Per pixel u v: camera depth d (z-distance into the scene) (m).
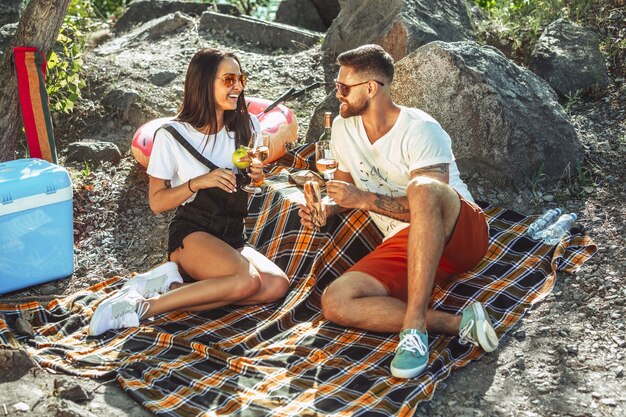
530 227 5.13
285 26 7.84
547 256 4.94
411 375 3.81
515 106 5.62
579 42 6.66
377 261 4.36
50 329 4.43
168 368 3.95
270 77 7.06
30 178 4.82
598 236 5.13
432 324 4.14
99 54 7.76
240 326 4.43
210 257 4.48
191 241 4.54
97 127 6.62
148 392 3.78
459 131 5.66
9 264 4.84
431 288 3.95
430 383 3.80
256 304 4.64
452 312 4.48
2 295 4.91
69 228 5.04
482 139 5.59
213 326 4.41
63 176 4.94
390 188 4.50
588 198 5.52
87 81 6.94
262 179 4.47
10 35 6.99
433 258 3.94
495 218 5.31
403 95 5.85
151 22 8.41
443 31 6.82
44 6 5.47
